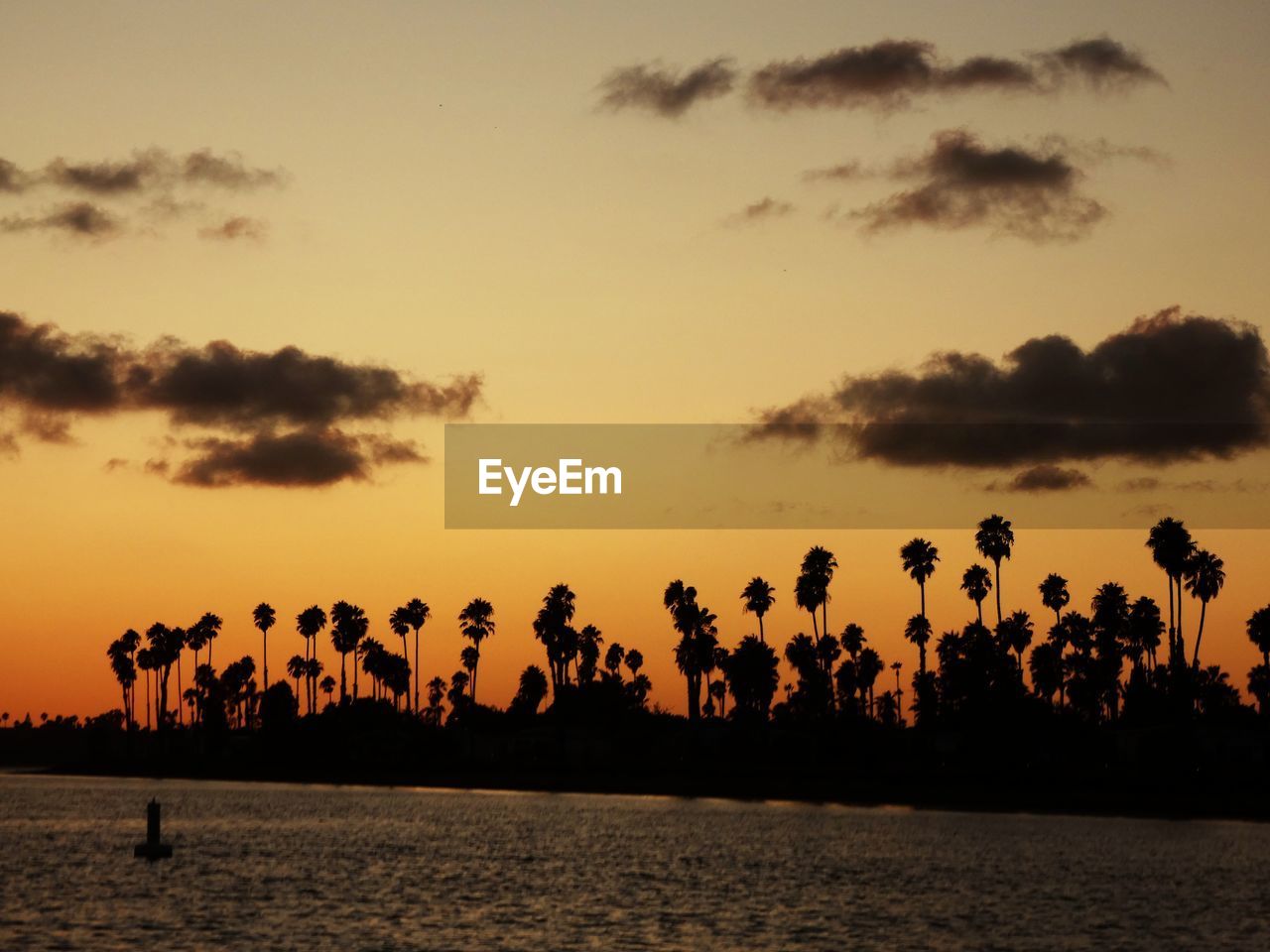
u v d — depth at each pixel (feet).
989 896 246.88
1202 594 563.89
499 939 202.28
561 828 391.24
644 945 198.49
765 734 637.30
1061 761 550.77
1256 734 533.55
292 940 200.85
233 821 421.18
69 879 268.00
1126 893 251.19
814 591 624.18
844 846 336.08
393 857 310.86
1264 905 237.25
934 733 599.98
